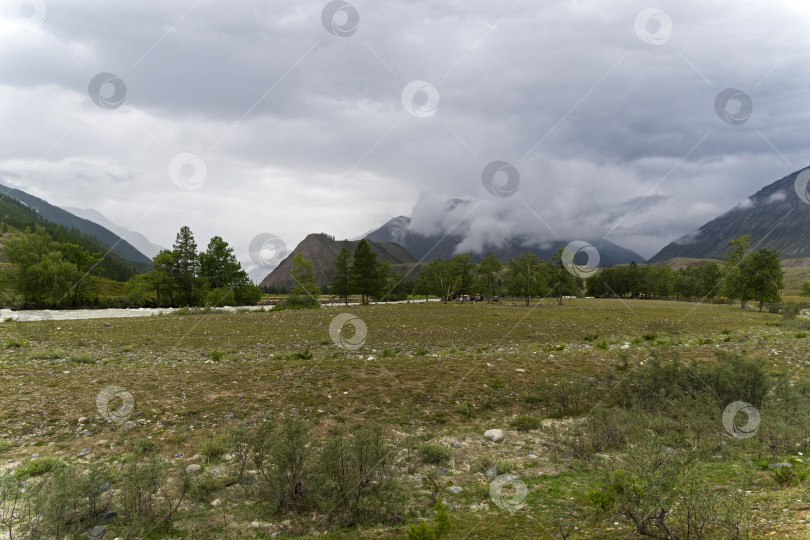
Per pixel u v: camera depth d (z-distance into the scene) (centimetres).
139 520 616
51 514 593
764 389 1104
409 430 1060
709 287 8544
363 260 8031
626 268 12100
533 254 7312
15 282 6450
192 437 988
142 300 7819
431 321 4203
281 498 682
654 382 1266
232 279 8931
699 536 494
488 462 858
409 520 630
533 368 1667
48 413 1103
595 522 575
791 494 592
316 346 2644
